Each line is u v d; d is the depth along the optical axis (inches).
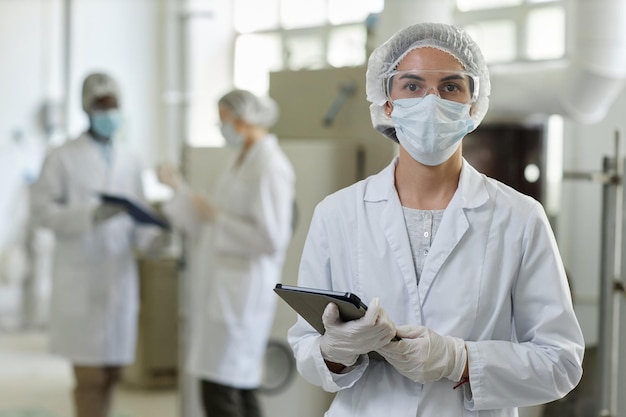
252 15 278.4
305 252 67.6
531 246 62.2
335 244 65.9
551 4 198.4
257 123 153.9
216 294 147.4
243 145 153.6
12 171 289.4
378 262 64.0
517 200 63.6
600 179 106.1
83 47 297.9
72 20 296.5
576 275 165.6
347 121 157.2
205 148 163.3
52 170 165.9
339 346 60.1
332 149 152.1
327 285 66.7
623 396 98.7
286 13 270.4
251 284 146.9
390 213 64.4
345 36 253.3
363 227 64.8
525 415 120.7
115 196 156.3
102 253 164.2
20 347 259.3
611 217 106.4
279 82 167.3
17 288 292.5
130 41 296.4
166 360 215.0
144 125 295.6
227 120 152.3
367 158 154.4
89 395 164.7
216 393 147.8
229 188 150.6
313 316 62.8
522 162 164.7
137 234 169.3
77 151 167.3
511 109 163.6
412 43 65.2
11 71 292.4
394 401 63.3
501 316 62.5
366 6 248.1
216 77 281.3
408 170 65.2
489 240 62.7
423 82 63.8
